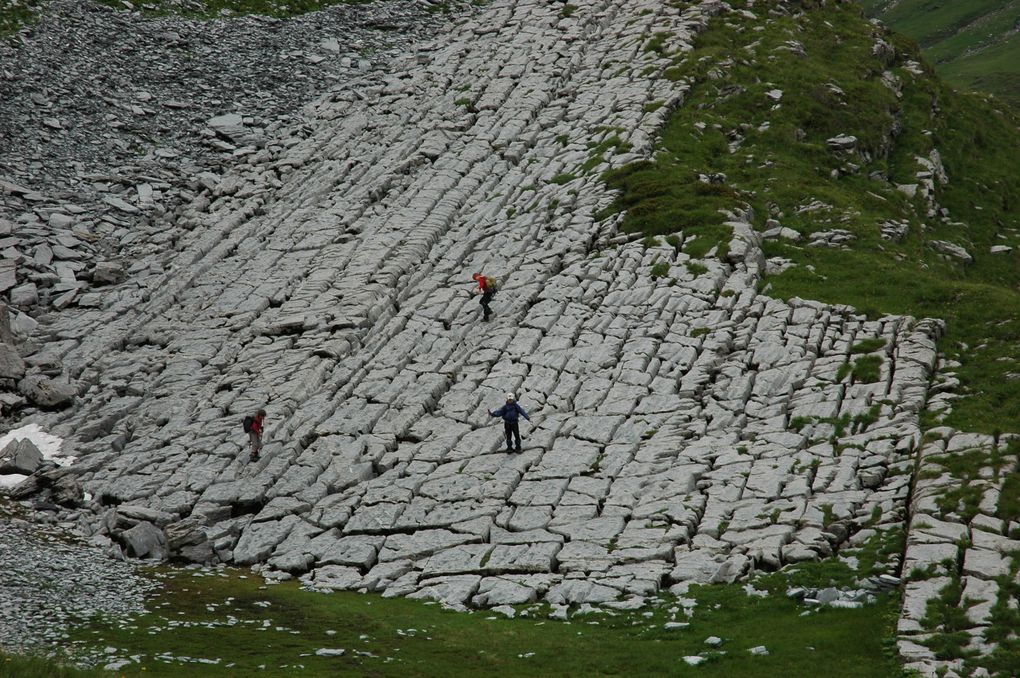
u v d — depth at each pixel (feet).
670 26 423.23
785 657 132.26
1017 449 171.63
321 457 217.15
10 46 409.90
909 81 427.74
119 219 343.46
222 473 215.31
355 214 331.16
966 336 226.38
